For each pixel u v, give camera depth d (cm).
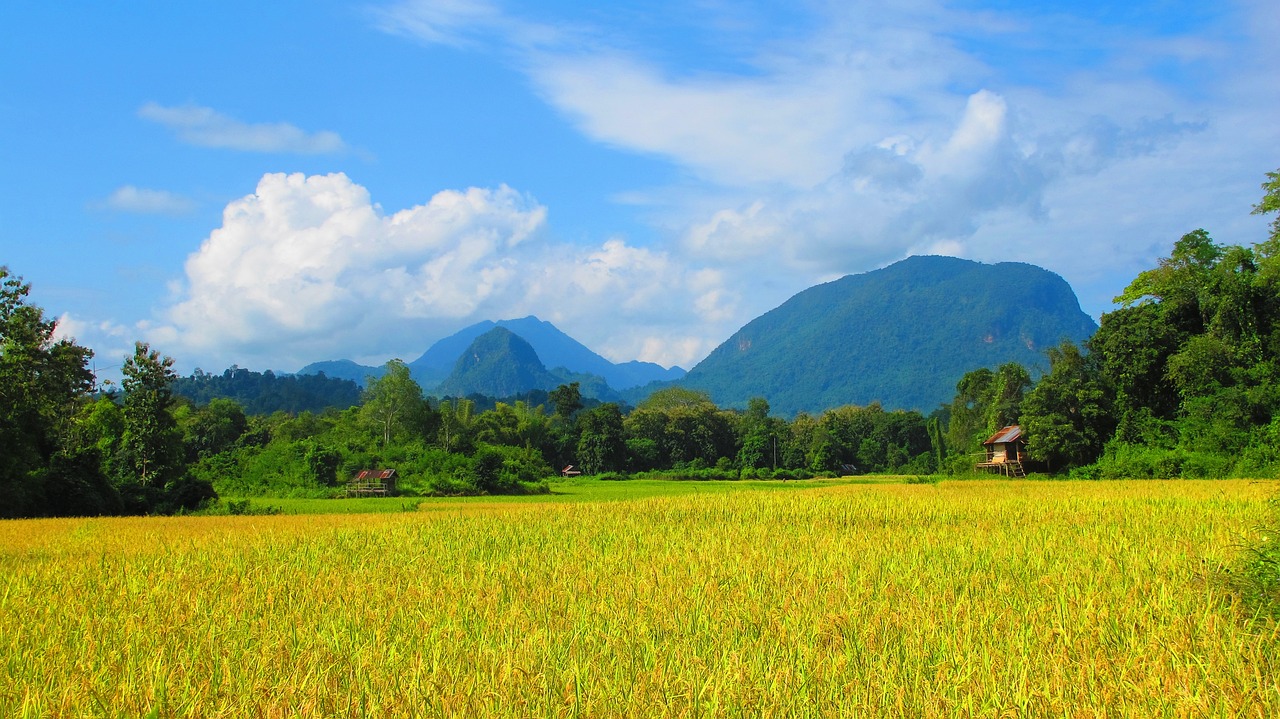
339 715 704
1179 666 772
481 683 757
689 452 12438
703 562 1545
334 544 2095
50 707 750
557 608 1138
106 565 1730
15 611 1209
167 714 727
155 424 5784
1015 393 7944
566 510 3119
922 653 852
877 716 682
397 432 9369
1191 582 1133
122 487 5047
